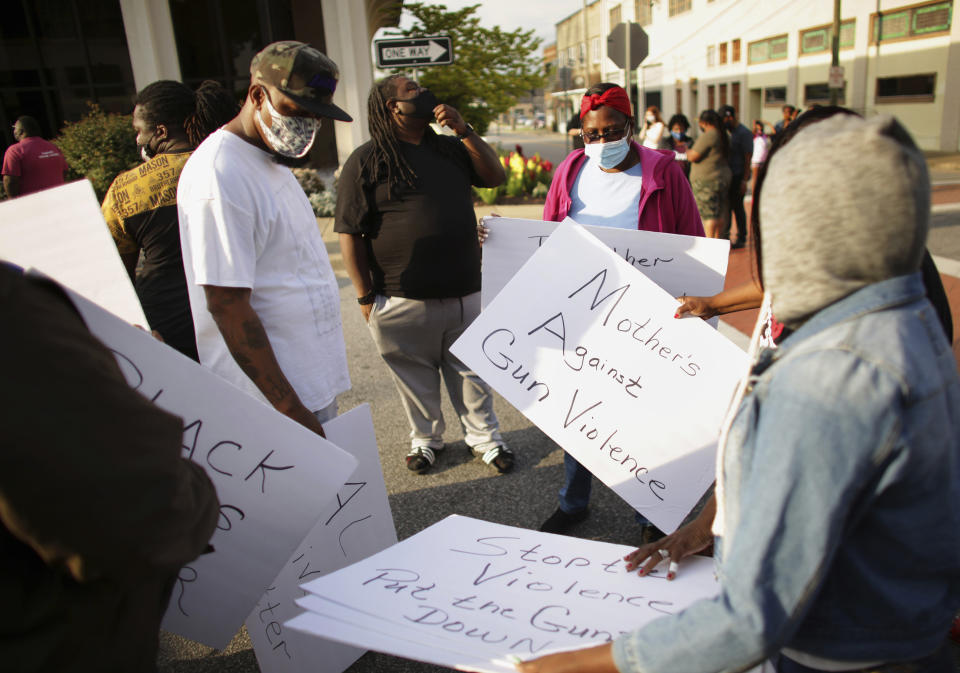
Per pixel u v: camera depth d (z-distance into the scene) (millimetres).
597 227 2551
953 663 1093
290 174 2205
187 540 1021
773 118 25469
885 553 945
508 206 12148
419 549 1656
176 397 1573
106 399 898
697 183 7852
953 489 926
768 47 25203
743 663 906
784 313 947
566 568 1551
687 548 1527
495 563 1580
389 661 2279
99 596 1011
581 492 2902
